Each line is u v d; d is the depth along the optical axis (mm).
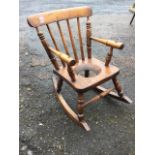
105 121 1516
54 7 3580
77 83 1336
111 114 1567
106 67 1488
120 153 1316
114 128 1466
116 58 2229
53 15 1398
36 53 2291
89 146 1357
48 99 1704
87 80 1360
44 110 1608
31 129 1465
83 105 1390
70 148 1348
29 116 1559
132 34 2766
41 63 2125
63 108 1580
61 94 1748
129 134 1423
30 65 2092
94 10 3549
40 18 1340
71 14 1466
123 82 1882
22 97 1714
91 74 1920
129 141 1381
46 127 1480
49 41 2572
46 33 2760
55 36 2689
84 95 1750
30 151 1333
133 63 2146
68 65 1212
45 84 1854
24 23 2998
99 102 1668
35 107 1632
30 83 1859
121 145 1359
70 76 1324
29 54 2270
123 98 1618
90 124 1494
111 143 1372
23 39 2572
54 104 1661
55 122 1517
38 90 1790
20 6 3609
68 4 3754
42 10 3428
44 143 1378
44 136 1419
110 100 1688
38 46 2430
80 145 1364
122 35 2734
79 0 4008
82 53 1564
